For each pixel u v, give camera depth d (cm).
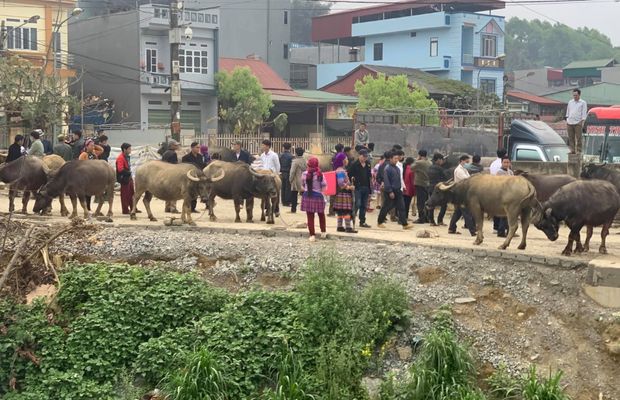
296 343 1277
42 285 1534
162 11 4697
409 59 6150
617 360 1251
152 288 1430
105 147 2186
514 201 1482
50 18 3956
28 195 1906
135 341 1352
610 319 1298
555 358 1275
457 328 1327
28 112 2453
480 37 6016
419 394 1186
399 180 1858
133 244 1631
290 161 2280
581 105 2173
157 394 1250
